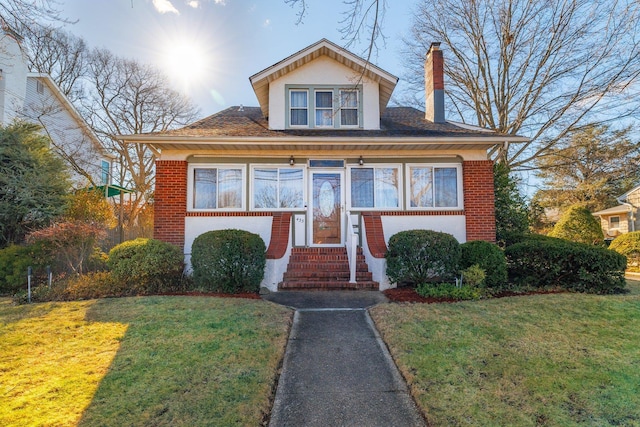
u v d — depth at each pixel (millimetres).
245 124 11219
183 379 3791
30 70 16703
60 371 3934
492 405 3379
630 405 3375
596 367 4121
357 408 3463
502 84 17641
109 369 3992
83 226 9133
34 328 5301
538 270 8234
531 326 5434
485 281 7906
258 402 3414
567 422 3121
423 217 10180
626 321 5637
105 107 23297
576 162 18156
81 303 6695
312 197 10523
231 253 7863
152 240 8359
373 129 10883
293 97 11172
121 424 3018
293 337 5262
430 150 10398
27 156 10570
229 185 10305
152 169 24844
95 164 20688
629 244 13344
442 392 3619
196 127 10602
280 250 8820
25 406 3244
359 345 4977
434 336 5066
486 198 10125
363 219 9977
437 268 7910
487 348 4645
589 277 7750
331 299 7395
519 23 15750
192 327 5352
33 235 8773
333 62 11141
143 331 5180
